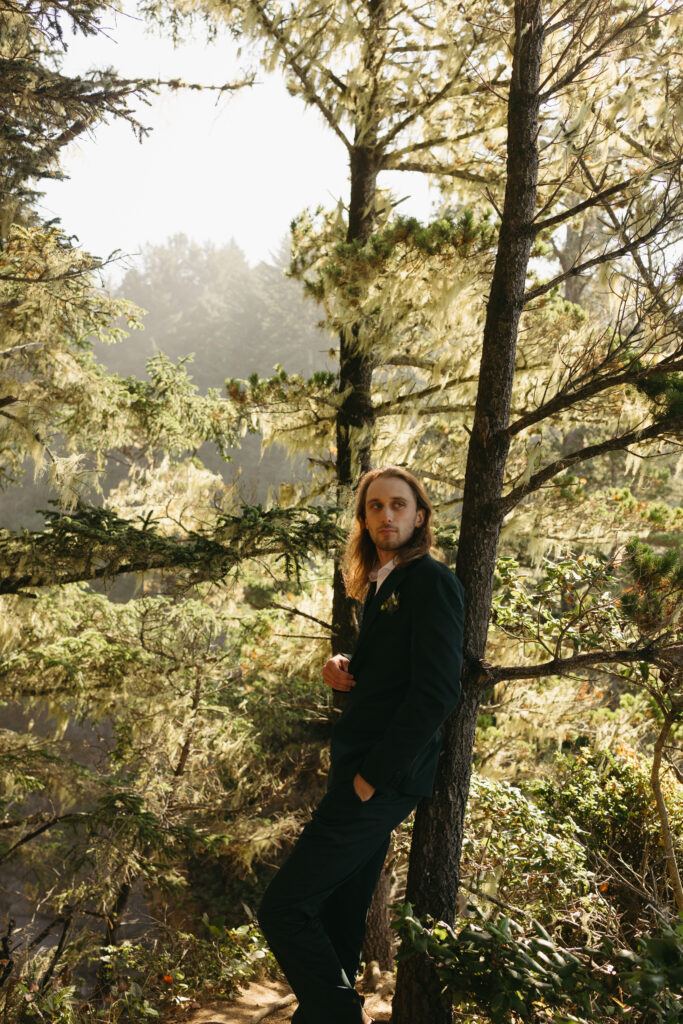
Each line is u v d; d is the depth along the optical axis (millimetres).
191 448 8164
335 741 2631
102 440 7922
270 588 9500
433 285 5820
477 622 3227
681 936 2338
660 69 3863
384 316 6156
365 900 2859
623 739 7715
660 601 3467
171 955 5000
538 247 6422
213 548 4539
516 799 5449
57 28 5188
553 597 4395
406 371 7254
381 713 2553
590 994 2357
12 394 6824
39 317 6875
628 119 3967
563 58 3283
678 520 6172
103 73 6105
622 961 2359
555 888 4828
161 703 8711
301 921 2406
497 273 3365
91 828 6773
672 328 3088
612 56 3713
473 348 6500
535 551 6633
